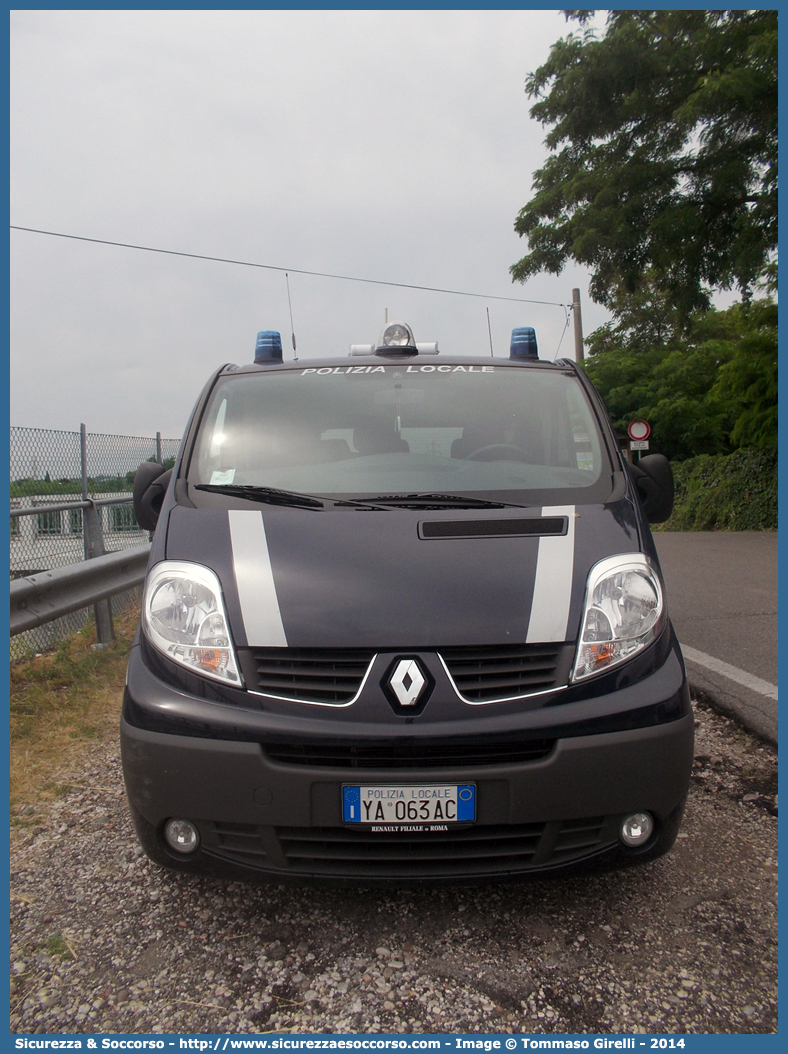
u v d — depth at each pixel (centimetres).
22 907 252
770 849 283
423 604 230
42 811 321
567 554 251
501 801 216
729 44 1483
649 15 1545
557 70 1630
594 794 219
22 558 609
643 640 237
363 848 221
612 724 221
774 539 1357
